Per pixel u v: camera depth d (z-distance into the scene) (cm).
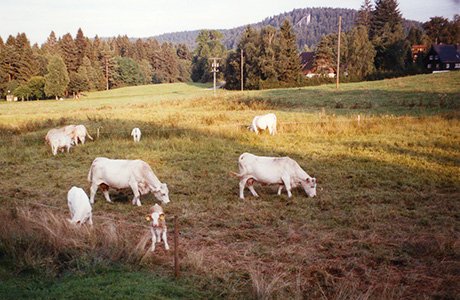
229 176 1440
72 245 773
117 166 1112
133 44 16650
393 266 750
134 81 12975
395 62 7800
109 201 1154
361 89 5012
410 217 1010
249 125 2656
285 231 921
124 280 668
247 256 795
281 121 2922
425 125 2427
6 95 8825
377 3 10331
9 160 1683
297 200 1162
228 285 676
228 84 8781
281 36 7956
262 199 1188
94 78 11006
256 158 1208
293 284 681
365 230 927
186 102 4497
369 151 1812
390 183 1306
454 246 810
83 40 11700
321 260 779
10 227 823
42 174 1459
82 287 635
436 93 4141
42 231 818
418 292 657
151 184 1105
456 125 2439
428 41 10238
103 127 2647
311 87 6041
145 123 2858
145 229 921
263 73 7838
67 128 2034
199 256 756
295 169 1202
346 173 1439
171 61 15512
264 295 634
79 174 1468
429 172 1422
